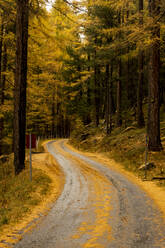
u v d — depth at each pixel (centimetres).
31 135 1115
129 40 1319
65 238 491
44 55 1769
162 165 1320
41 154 2367
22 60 1376
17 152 1383
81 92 4356
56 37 1477
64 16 1329
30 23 1449
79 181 1137
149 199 813
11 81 1933
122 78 2780
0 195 963
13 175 1338
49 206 747
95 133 3316
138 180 1162
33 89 2047
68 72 3931
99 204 754
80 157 2106
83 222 590
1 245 459
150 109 1669
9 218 626
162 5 1239
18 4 1337
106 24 2417
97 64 2944
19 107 1380
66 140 5041
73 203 773
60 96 5375
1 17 1477
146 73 3047
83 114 3997
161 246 449
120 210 688
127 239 483
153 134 1648
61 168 1524
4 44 1800
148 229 538
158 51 1662
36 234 517
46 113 5484
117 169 1491
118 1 1555
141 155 1648
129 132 2359
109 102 2820
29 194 891
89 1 1248
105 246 450
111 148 2267
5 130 2391
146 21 1190
